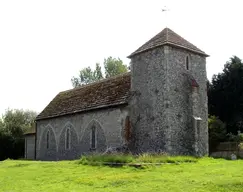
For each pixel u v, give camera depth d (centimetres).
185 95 2495
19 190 1345
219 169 1628
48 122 3606
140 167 1747
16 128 4834
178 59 2512
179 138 2378
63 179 1561
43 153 3628
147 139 2458
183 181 1309
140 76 2619
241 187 1149
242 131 3578
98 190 1249
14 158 4697
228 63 3844
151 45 2552
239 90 3650
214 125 3066
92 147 2869
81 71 6556
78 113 3105
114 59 6353
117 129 2605
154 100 2459
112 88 2950
